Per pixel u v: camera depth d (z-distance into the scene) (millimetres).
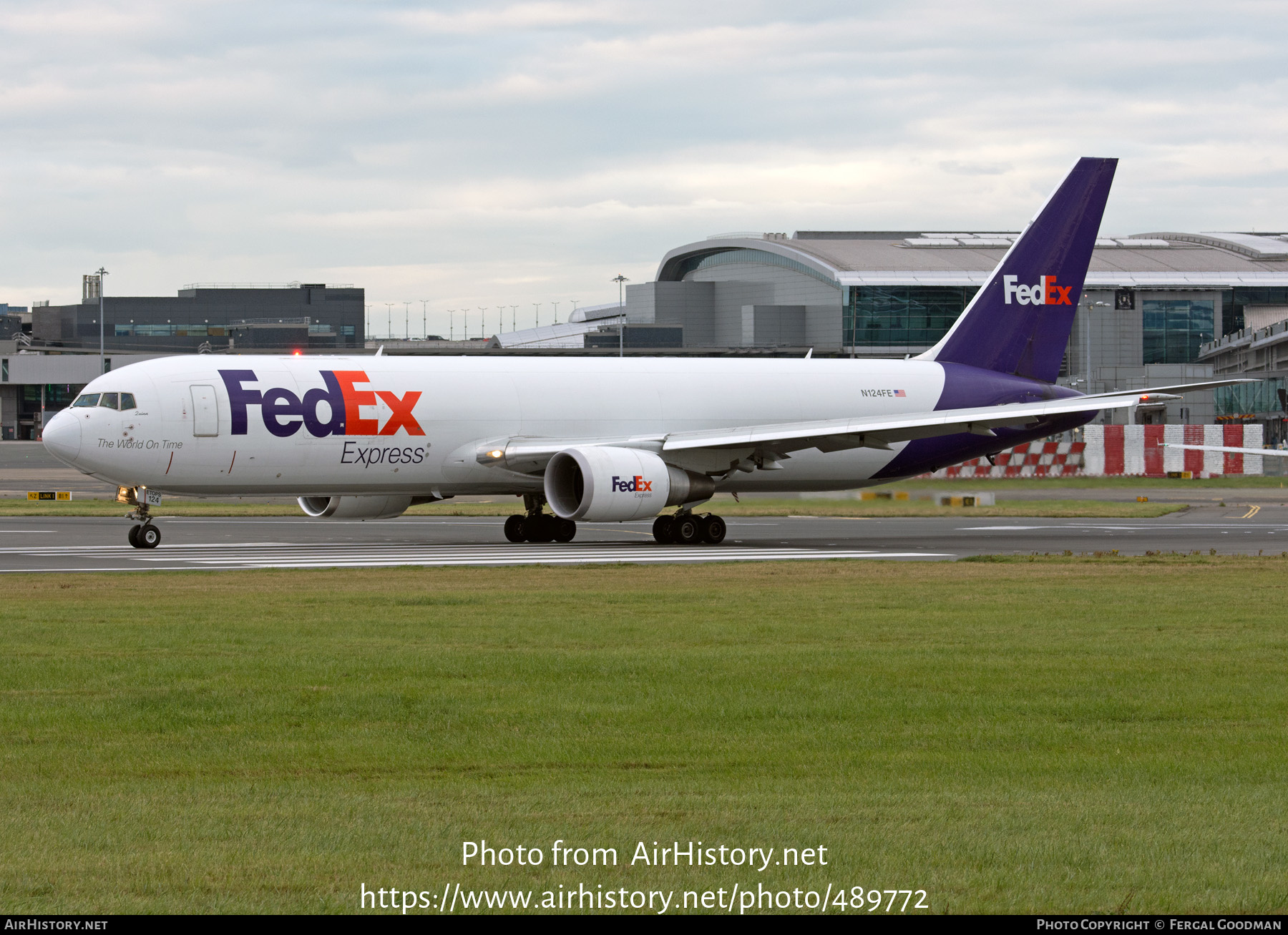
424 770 37750
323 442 116312
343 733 42375
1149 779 36531
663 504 118312
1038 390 148500
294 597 77562
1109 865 28344
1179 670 53875
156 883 27125
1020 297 149000
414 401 119812
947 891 26719
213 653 57125
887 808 32969
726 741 41406
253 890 26719
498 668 53656
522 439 124000
